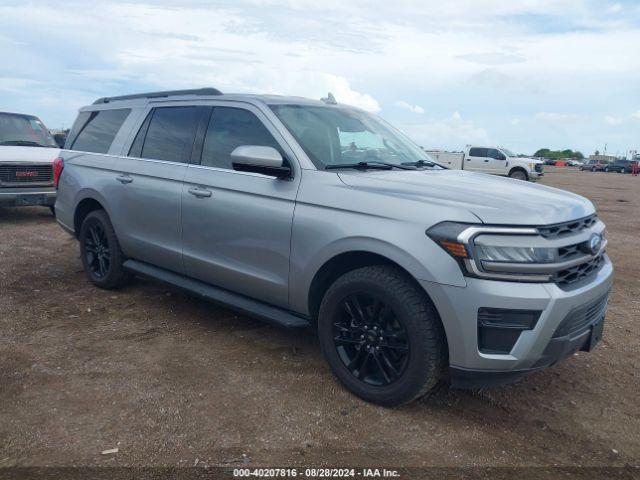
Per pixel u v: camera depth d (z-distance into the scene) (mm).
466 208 3123
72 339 4391
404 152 4543
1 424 3141
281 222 3787
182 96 4941
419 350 3174
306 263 3652
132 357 4074
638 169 60781
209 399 3477
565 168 74188
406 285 3221
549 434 3229
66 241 8180
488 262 2979
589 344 3439
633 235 10609
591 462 2973
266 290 3980
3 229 9086
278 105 4242
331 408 3406
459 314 3023
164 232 4734
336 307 3551
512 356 3020
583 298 3168
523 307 2961
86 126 5988
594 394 3742
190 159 4586
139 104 5348
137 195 4949
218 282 4375
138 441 3008
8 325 4641
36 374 3756
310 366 3992
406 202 3279
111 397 3469
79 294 5531
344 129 4379
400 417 3332
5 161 9469
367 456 2938
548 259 3025
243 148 3723
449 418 3352
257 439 3057
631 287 6496
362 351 3514
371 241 3305
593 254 3346
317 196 3635
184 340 4426
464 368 3105
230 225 4129
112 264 5398
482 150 28875
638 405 3611
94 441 2998
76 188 5688
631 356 4398
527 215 3090
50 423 3164
